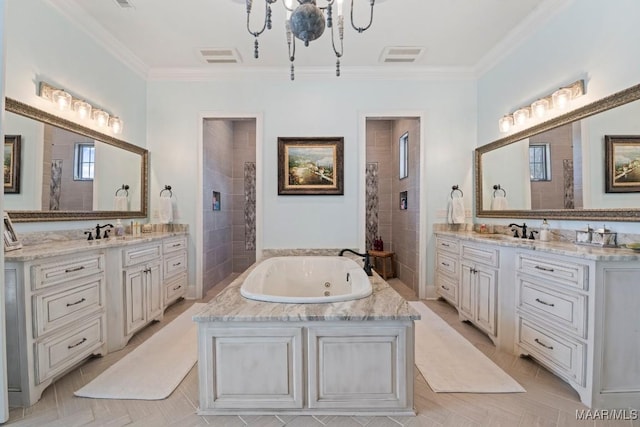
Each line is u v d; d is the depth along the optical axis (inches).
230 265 200.7
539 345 79.4
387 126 201.9
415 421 61.7
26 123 85.7
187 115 144.4
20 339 65.9
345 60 135.4
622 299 64.9
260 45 122.3
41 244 88.1
